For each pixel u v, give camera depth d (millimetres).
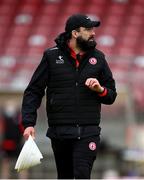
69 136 15688
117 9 64000
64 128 15758
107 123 41156
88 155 15648
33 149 15156
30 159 15094
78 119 15695
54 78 15797
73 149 15844
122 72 43281
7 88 41312
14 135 38094
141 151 39375
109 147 39938
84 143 15672
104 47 58844
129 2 64625
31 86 16031
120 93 40844
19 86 41938
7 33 62094
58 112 15758
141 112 41094
